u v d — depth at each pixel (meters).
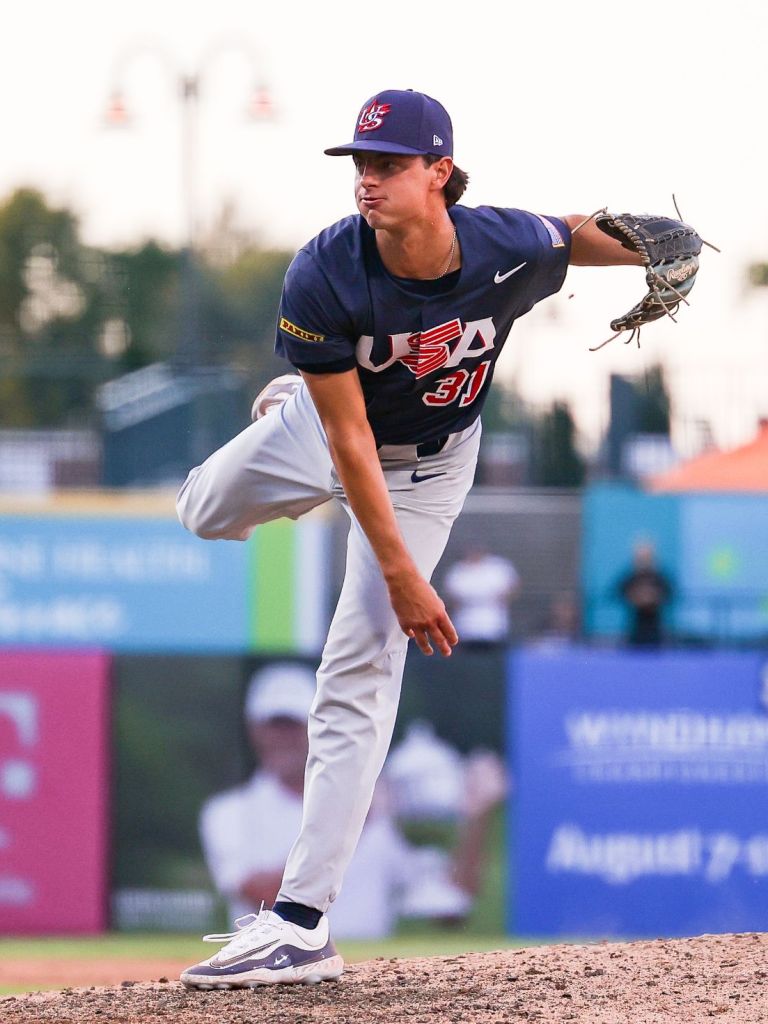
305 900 14.19
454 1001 13.38
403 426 13.63
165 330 74.62
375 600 13.69
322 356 12.67
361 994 13.76
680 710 41.03
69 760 41.22
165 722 41.25
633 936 40.44
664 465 54.25
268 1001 13.53
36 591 47.38
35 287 108.88
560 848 40.69
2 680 41.31
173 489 57.91
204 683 41.34
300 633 47.28
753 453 52.66
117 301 104.38
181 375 59.69
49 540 47.38
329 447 13.44
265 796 41.06
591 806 40.81
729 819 40.88
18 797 41.16
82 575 47.44
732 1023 12.31
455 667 41.06
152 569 47.44
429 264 12.45
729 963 14.61
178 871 40.94
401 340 12.72
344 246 12.49
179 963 36.12
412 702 40.94
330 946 14.42
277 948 14.10
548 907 40.53
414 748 40.81
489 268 12.66
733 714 41.03
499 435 55.78
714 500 50.56
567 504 53.88
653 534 50.66
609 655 41.22
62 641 47.38
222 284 108.69
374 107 12.20
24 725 41.31
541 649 41.41
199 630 47.31
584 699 41.03
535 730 40.97
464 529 53.66
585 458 55.16
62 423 60.69
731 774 40.94
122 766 41.22
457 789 40.72
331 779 13.95
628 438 54.59
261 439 15.00
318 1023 12.67
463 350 13.05
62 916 40.81
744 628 50.22
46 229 112.19
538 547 53.41
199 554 47.47
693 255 14.01
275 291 113.75
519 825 40.75
